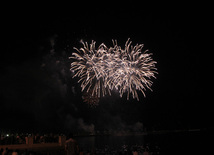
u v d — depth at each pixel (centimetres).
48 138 3288
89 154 2256
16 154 1833
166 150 3972
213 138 7319
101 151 4184
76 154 1263
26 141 2998
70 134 1309
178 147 4541
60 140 3198
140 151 4066
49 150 2612
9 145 2792
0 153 1864
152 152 3634
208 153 3369
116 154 3638
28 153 1944
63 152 2272
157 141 7088
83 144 6494
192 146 4638
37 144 3039
